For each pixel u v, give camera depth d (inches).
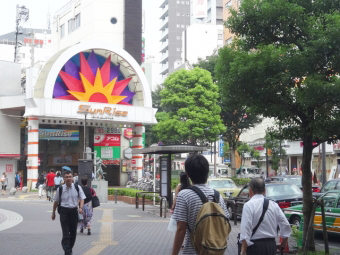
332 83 381.7
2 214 887.7
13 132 1893.5
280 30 431.2
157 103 2386.8
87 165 1138.7
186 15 4977.9
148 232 636.1
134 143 1904.5
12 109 1887.3
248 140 2878.9
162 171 927.0
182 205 199.3
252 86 412.8
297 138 443.5
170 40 4918.8
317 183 1571.1
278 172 2288.4
